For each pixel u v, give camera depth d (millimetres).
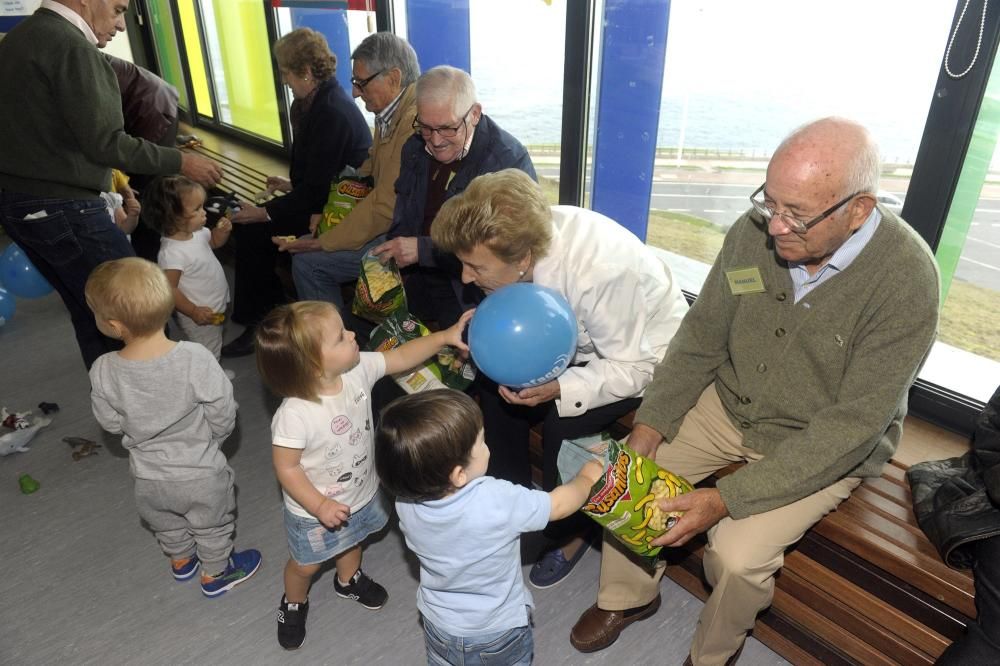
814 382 1510
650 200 2551
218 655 1850
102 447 2682
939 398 1966
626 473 1404
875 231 1346
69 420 2836
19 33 2209
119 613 1975
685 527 1442
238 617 1963
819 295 1422
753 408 1623
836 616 1688
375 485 1802
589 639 1818
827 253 1349
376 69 2467
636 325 1697
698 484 1882
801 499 1540
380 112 2580
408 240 2211
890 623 1597
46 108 2252
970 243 1812
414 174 2311
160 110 3736
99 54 2287
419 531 1312
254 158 4609
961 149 1690
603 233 1716
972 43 1583
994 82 1620
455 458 1227
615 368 1701
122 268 1669
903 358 1340
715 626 1593
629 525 1409
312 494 1577
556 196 2859
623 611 1807
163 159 2541
